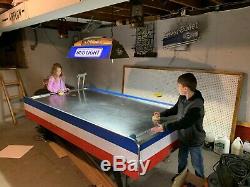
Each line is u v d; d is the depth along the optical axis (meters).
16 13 2.63
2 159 2.98
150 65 4.05
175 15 3.51
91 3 1.68
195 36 3.20
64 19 4.26
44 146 3.35
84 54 2.77
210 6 3.03
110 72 4.88
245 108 3.00
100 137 2.14
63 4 1.80
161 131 2.04
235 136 3.13
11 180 2.53
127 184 2.39
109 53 2.51
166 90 3.79
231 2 2.85
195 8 3.11
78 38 5.34
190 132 2.09
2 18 3.11
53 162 2.90
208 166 2.75
